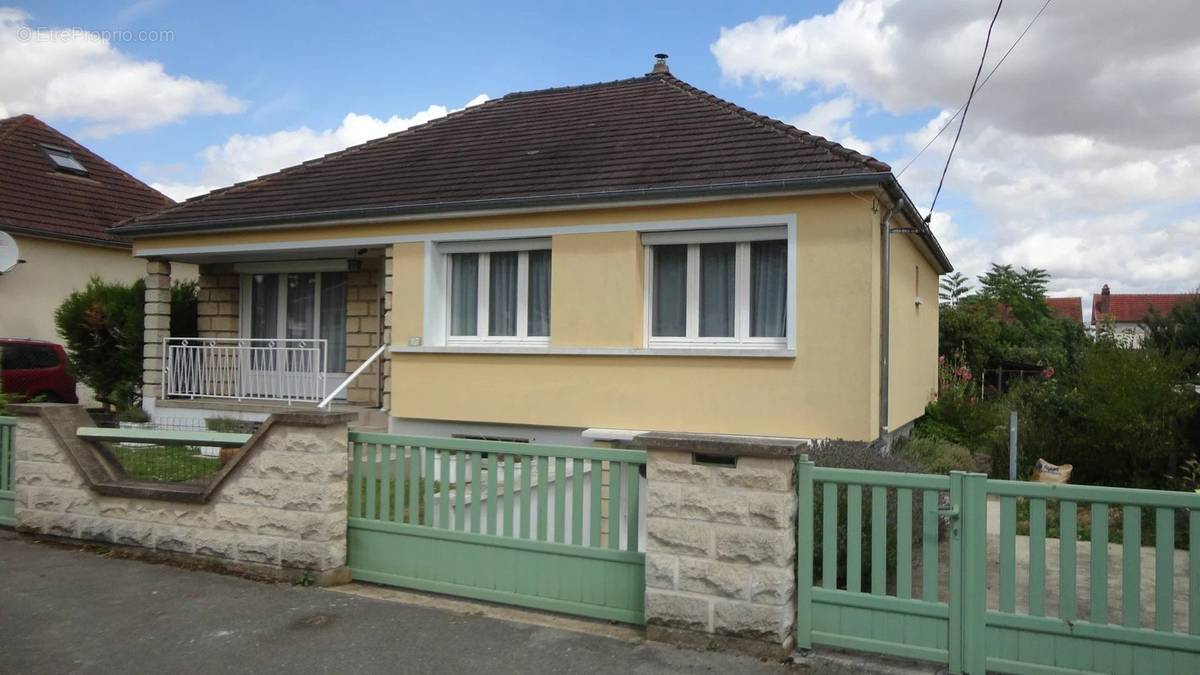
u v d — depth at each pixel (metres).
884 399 9.64
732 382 9.59
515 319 11.12
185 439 7.14
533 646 5.23
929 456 10.88
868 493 6.15
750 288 9.84
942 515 4.75
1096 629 4.45
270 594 6.20
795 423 9.29
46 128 21.53
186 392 13.40
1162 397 10.15
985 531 4.69
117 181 21.53
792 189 9.10
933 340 16.00
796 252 9.31
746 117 11.27
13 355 15.15
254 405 12.56
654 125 11.81
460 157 12.51
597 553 5.65
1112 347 11.06
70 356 14.71
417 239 11.30
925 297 14.45
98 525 7.33
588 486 7.26
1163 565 4.35
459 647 5.23
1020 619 4.59
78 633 5.46
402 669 4.92
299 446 6.46
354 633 5.46
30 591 6.27
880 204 9.40
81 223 18.97
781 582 4.96
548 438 10.66
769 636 4.97
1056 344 24.47
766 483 5.01
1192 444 10.43
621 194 9.80
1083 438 10.67
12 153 19.73
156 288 13.49
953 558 4.74
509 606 5.94
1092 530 4.50
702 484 5.16
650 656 5.05
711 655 5.04
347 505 6.62
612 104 13.13
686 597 5.18
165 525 7.01
